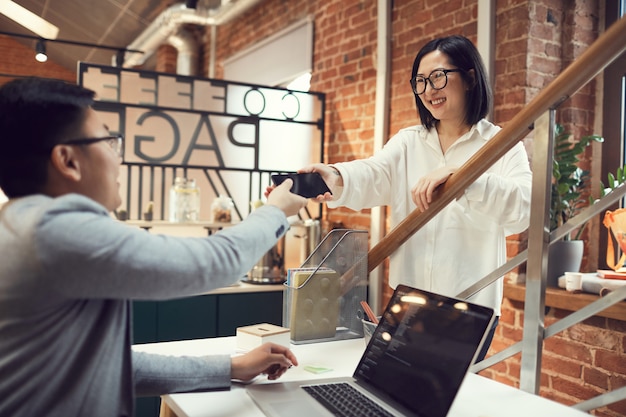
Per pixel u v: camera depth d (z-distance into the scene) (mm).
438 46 1689
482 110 1721
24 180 912
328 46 4039
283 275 3426
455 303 1051
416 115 3170
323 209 4047
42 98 892
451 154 1757
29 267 793
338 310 1574
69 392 872
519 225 1524
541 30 2580
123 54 6734
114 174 977
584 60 1124
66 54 8031
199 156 3707
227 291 3119
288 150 3922
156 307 2969
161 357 1136
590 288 2246
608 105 2666
